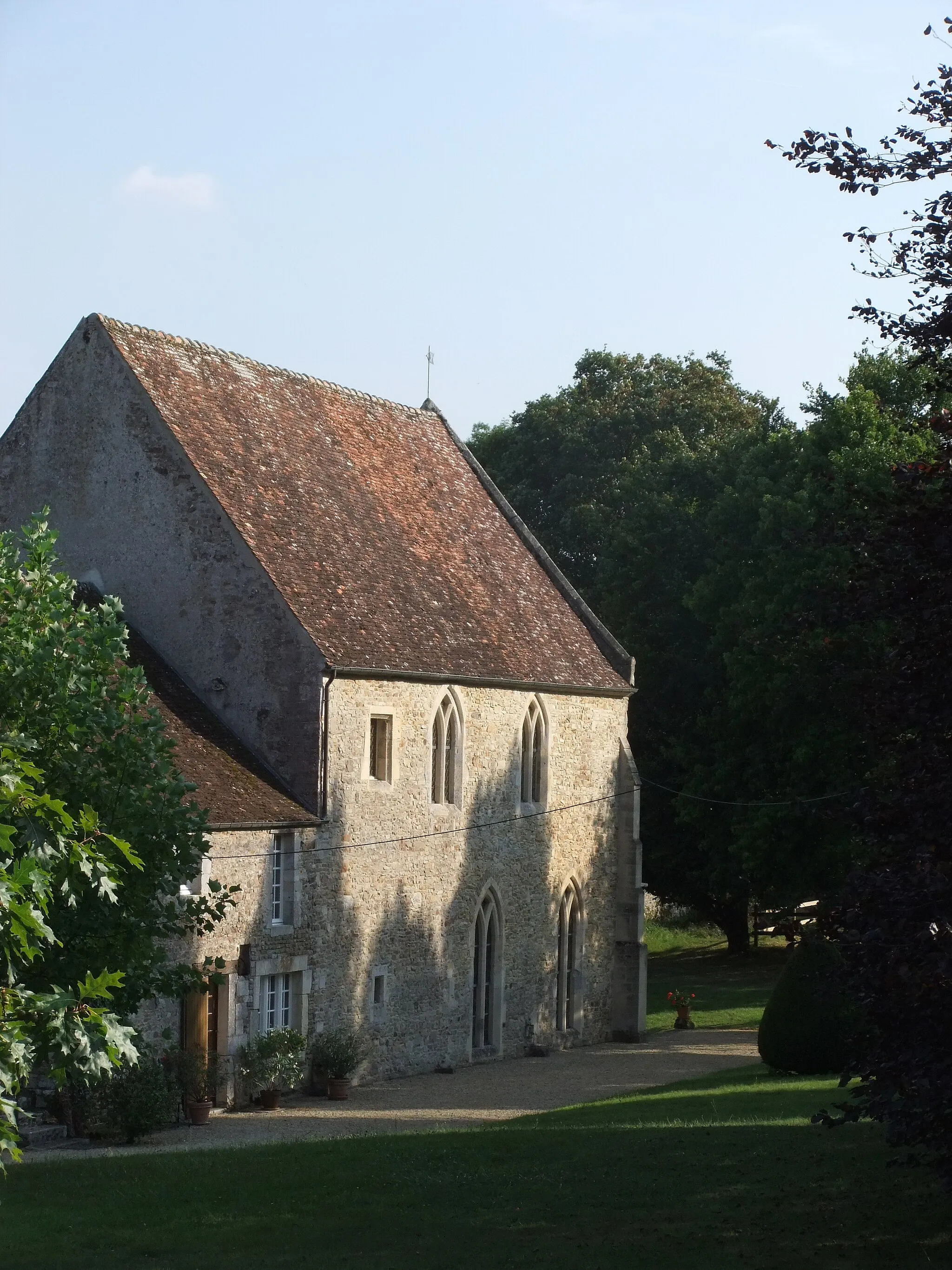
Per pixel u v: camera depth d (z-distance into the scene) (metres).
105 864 13.09
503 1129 23.56
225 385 34.56
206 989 20.34
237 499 31.95
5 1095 12.59
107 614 18.59
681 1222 16.05
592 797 40.41
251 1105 28.83
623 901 41.16
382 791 32.31
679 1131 21.78
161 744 18.44
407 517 37.44
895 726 14.16
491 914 36.41
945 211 14.62
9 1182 19.73
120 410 32.38
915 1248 14.36
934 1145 13.28
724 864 47.19
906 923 12.68
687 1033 41.62
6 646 17.53
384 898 32.47
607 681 40.59
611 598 53.09
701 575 49.78
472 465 42.69
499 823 36.44
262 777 30.20
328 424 37.28
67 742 17.59
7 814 12.30
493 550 40.22
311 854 30.31
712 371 66.50
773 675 43.12
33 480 33.28
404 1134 23.48
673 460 54.62
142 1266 15.33
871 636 25.95
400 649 32.78
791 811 42.81
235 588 31.19
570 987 39.34
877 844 14.07
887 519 14.38
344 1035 31.05
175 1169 20.28
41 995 11.55
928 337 14.71
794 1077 29.72
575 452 62.69
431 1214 17.02
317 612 31.30
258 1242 16.14
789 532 16.08
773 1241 14.95
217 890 19.75
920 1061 12.62
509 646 37.12
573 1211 16.81
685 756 48.56
